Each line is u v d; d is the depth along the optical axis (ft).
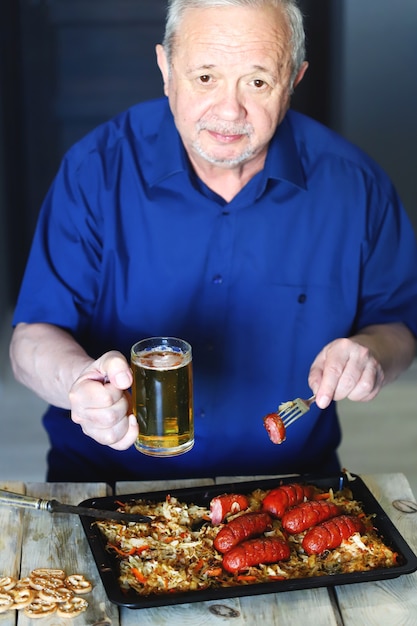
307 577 5.74
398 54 14.85
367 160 8.11
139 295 7.89
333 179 7.93
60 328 7.74
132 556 5.97
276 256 7.84
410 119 15.21
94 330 8.01
